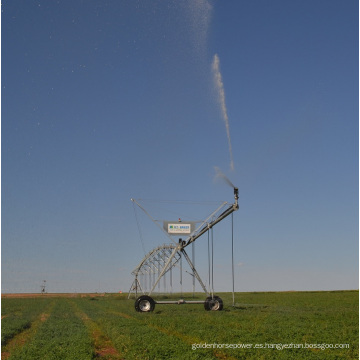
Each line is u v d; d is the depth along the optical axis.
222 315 35.41
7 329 28.67
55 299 93.00
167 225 41.97
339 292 113.44
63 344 21.62
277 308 46.84
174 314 37.09
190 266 42.31
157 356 17.80
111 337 23.58
